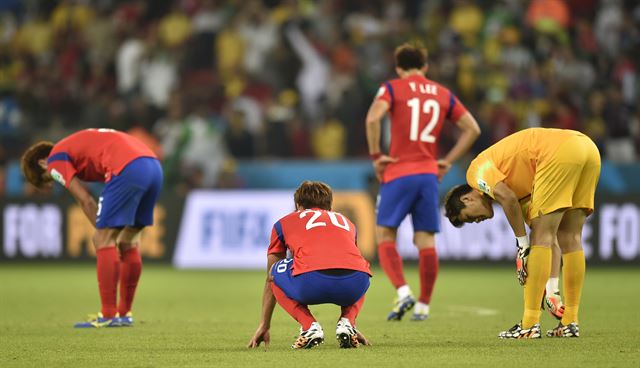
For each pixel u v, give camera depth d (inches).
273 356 921.5
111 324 1264.8
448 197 1084.5
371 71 2910.9
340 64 3002.0
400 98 1379.2
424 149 1382.9
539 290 1046.4
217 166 2785.4
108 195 1226.0
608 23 3134.8
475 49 3031.5
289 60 3026.6
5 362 908.6
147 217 1266.0
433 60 2903.5
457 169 2586.1
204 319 1380.4
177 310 1534.2
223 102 3006.9
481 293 1844.2
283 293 965.8
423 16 3157.0
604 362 868.6
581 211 1061.8
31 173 1293.1
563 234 1073.5
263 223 2583.7
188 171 2765.7
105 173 1241.4
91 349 1007.0
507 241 2482.8
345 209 2541.8
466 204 1069.1
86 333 1179.3
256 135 2819.9
